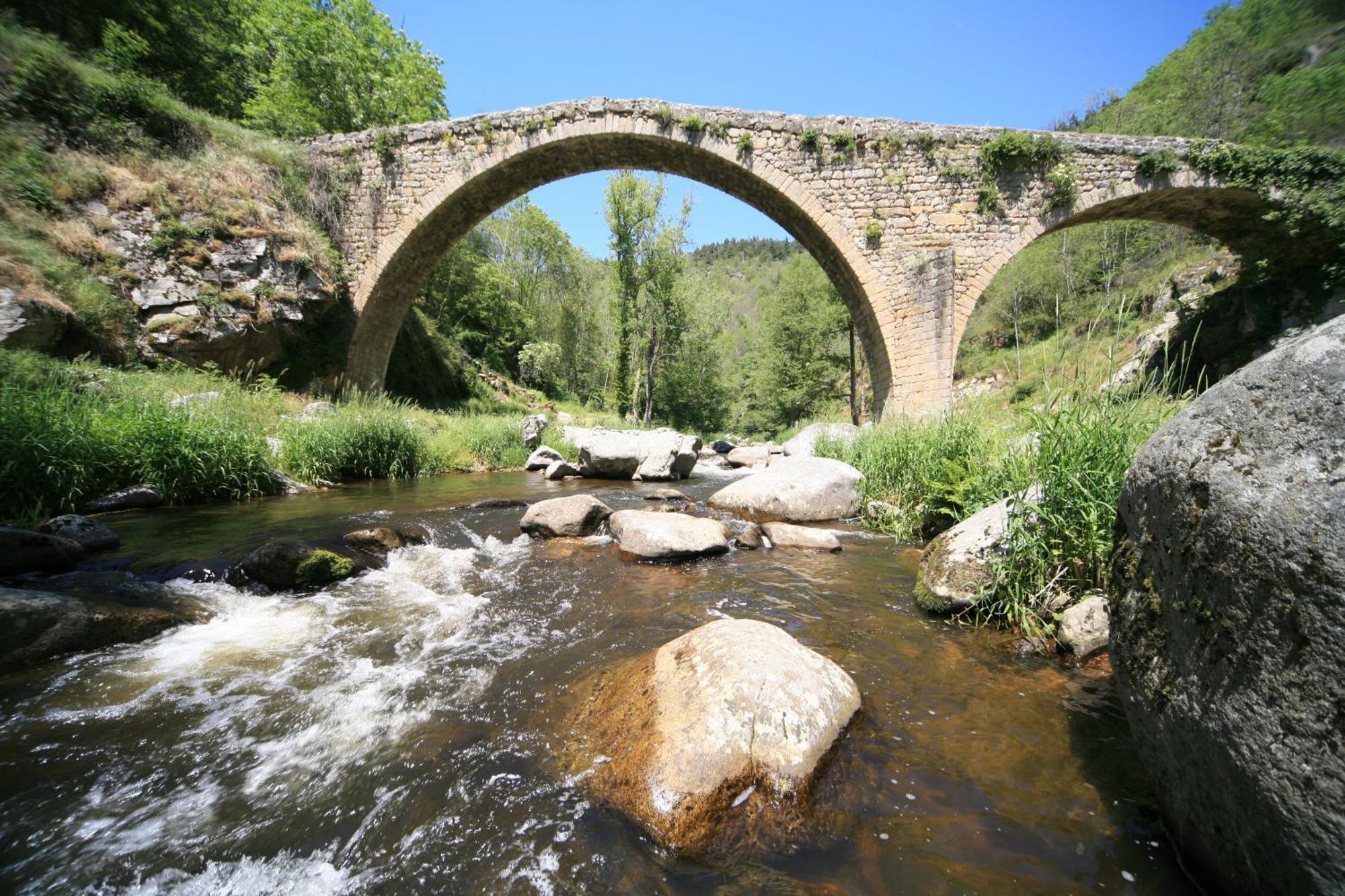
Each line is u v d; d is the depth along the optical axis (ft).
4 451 15.14
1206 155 44.45
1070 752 5.77
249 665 8.02
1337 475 3.17
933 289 46.34
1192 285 55.62
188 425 20.08
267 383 35.88
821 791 5.11
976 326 83.35
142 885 4.42
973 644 8.61
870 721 6.36
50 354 28.94
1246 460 3.69
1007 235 46.78
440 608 10.34
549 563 13.25
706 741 5.27
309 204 49.52
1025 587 9.16
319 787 5.49
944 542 10.79
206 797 5.36
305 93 61.16
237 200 42.80
